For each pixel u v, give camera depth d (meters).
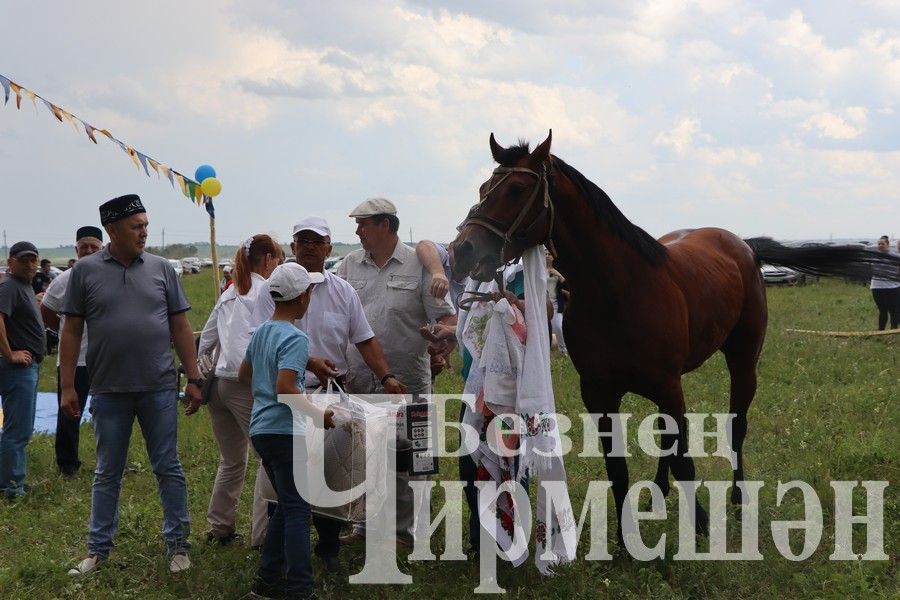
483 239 4.56
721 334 5.84
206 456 7.68
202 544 5.49
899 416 8.10
